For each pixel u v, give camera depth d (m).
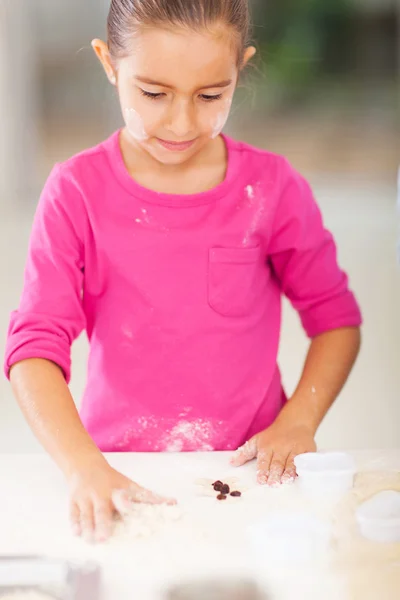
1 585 1.00
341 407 3.17
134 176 1.50
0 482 1.30
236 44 1.35
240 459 1.37
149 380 1.51
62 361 1.41
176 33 1.27
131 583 1.02
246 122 9.07
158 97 1.33
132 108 1.35
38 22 9.89
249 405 1.55
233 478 1.31
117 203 1.48
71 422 1.33
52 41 9.96
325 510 1.19
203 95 1.33
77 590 1.00
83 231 1.48
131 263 1.48
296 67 9.27
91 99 9.96
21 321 1.43
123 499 1.19
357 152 8.48
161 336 1.50
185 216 1.49
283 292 1.68
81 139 9.06
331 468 1.28
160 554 1.08
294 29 9.20
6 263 4.95
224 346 1.52
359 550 1.07
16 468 1.35
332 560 1.05
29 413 1.34
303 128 9.20
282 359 3.59
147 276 1.49
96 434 1.54
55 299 1.43
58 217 1.47
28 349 1.40
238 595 0.99
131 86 1.34
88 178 1.49
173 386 1.51
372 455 1.37
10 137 6.38
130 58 1.32
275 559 1.06
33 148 6.59
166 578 1.03
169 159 1.40
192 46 1.28
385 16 9.09
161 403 1.52
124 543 1.11
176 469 1.34
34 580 1.00
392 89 9.23
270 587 1.01
